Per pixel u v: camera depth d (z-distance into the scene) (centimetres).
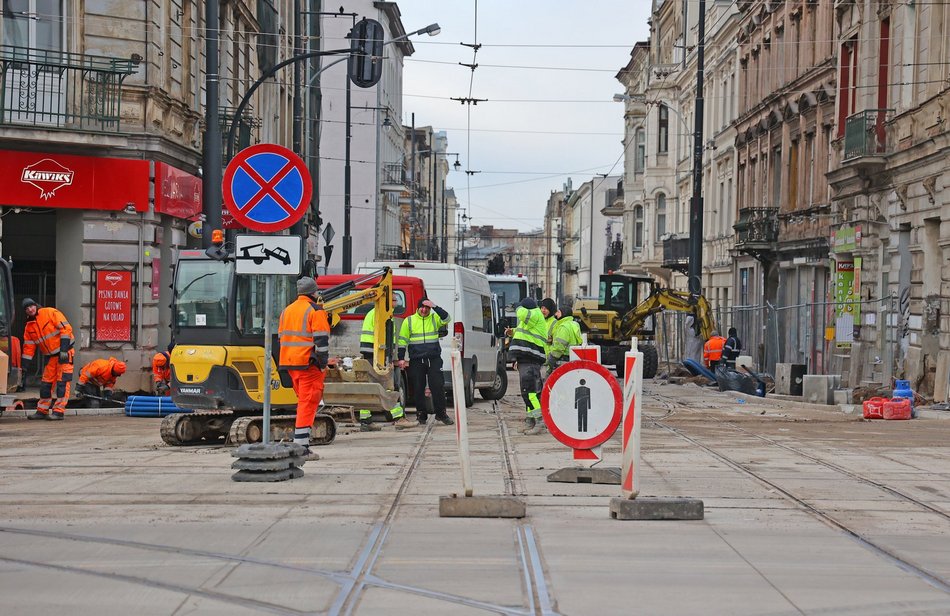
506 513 995
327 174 7519
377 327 1884
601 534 926
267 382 1220
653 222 6844
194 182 2836
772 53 4419
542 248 19675
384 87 8050
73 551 852
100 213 2486
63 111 2420
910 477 1266
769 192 4453
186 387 1586
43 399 2106
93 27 2491
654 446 1573
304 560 821
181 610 686
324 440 1599
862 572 798
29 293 2609
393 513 1015
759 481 1221
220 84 3325
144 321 2542
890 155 2941
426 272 2453
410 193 9312
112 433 1798
